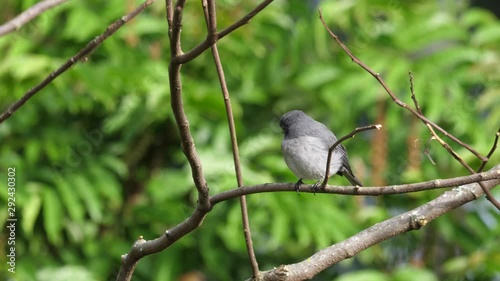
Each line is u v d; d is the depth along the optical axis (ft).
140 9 20.70
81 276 36.68
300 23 41.16
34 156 37.58
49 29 38.91
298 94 41.60
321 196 37.19
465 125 38.27
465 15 41.60
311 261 19.83
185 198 39.99
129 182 40.73
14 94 36.37
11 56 36.81
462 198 20.13
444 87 39.58
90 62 38.27
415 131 39.11
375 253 40.14
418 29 40.09
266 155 39.11
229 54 39.88
